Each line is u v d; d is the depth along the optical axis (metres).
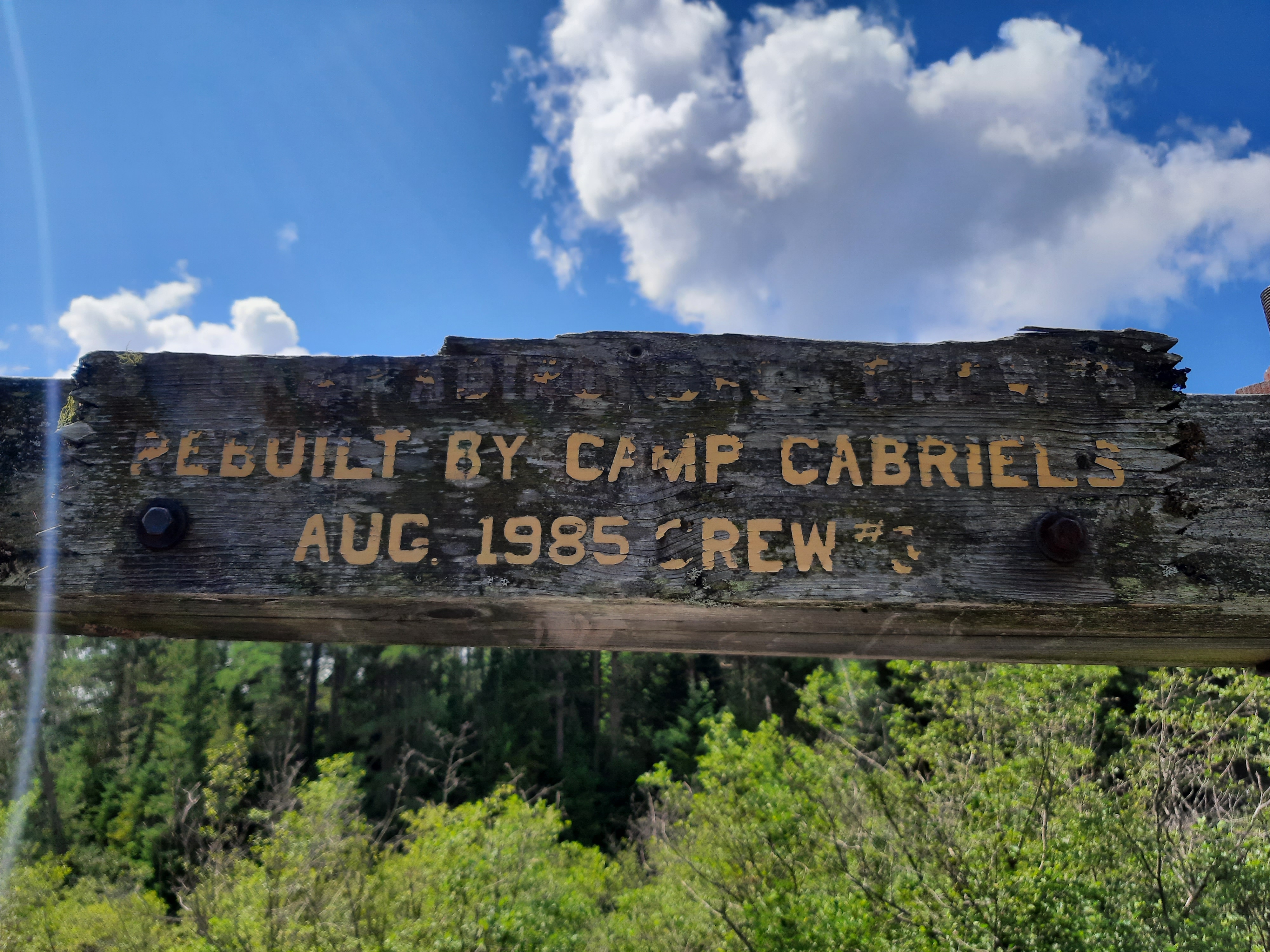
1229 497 1.25
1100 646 1.42
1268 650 1.41
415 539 1.26
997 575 1.22
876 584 1.22
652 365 1.33
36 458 1.31
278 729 24.11
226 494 1.29
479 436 1.30
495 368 1.33
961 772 6.31
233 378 1.34
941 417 1.30
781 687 23.44
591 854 12.34
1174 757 6.06
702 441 1.29
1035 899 4.91
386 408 1.32
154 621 1.43
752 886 7.04
